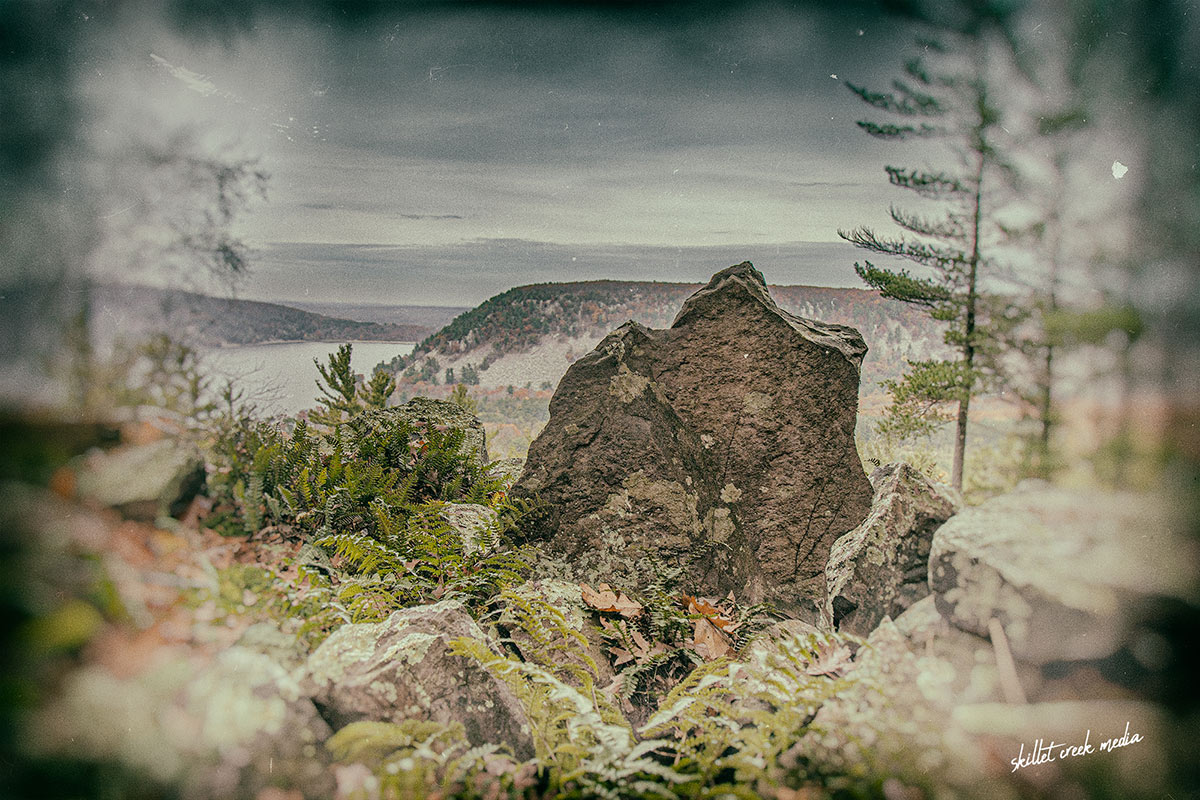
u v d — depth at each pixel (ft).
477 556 12.85
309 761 7.73
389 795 7.63
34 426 8.91
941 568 10.23
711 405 14.94
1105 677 9.06
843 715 8.91
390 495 13.88
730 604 12.76
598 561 13.26
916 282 22.33
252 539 10.62
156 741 6.84
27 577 6.84
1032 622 9.37
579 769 8.01
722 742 8.62
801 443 14.70
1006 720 8.77
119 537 8.22
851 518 14.40
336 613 10.21
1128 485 11.14
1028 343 17.03
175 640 7.77
